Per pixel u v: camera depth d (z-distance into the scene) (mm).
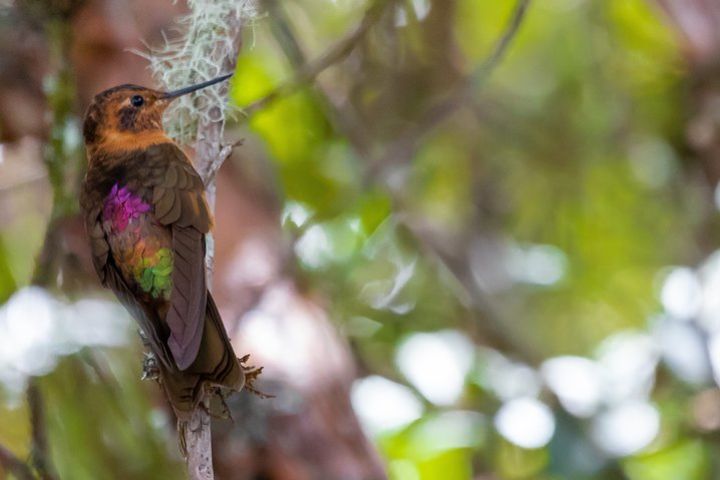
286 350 10086
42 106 9898
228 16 8234
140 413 9633
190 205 7746
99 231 7859
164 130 8750
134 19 9586
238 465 9727
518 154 13898
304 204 12203
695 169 13031
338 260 12062
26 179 11328
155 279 7648
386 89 12016
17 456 9117
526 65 13859
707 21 11633
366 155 11688
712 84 11875
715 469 10844
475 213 13891
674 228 13398
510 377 11805
